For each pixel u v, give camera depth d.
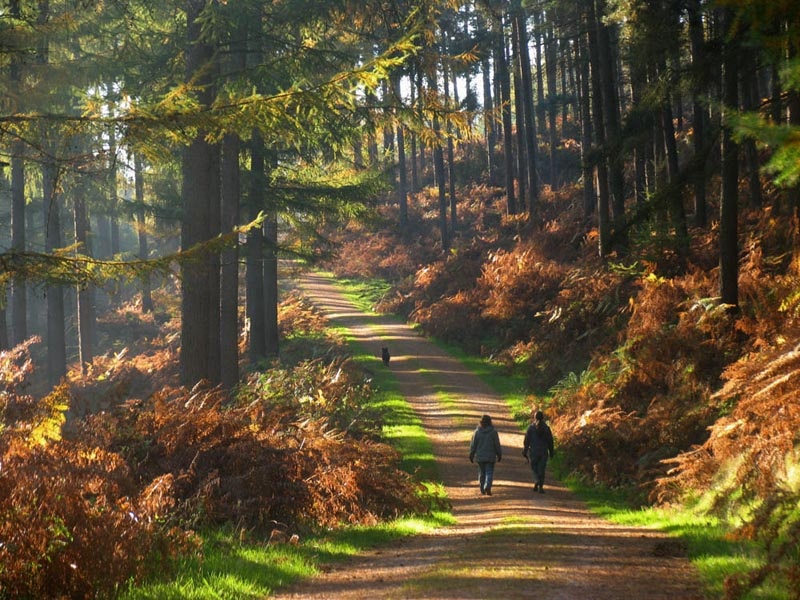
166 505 10.64
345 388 25.47
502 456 22.70
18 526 6.89
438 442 24.44
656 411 19.25
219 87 18.34
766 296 19.75
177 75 19.69
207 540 9.88
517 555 9.60
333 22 20.62
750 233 26.83
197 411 13.01
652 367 21.20
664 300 24.77
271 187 29.28
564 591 7.46
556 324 32.69
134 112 10.96
